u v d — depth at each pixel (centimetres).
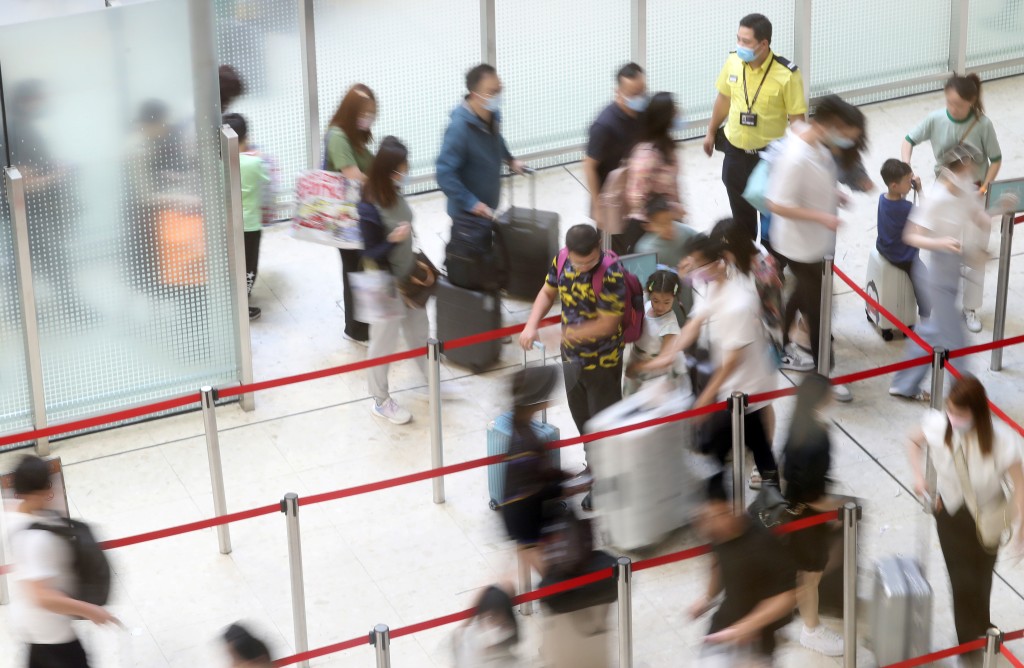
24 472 779
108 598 812
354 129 1197
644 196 1134
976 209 1095
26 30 1004
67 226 1069
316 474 1093
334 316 1287
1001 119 1580
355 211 1195
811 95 1592
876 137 1553
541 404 848
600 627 845
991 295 1298
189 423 1151
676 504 980
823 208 1105
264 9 1359
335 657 925
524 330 1042
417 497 1066
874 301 1127
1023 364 1207
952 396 845
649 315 1041
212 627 949
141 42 1040
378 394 1142
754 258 988
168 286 1119
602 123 1195
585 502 1040
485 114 1173
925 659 866
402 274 1109
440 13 1423
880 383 1180
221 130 1086
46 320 1089
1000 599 959
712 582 845
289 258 1370
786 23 1555
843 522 855
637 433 951
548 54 1480
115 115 1051
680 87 1545
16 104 1020
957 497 859
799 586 901
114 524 1038
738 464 965
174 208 1097
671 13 1506
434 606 968
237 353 1162
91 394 1129
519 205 1439
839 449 1107
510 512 851
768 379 986
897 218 1177
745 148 1268
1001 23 1633
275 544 1021
